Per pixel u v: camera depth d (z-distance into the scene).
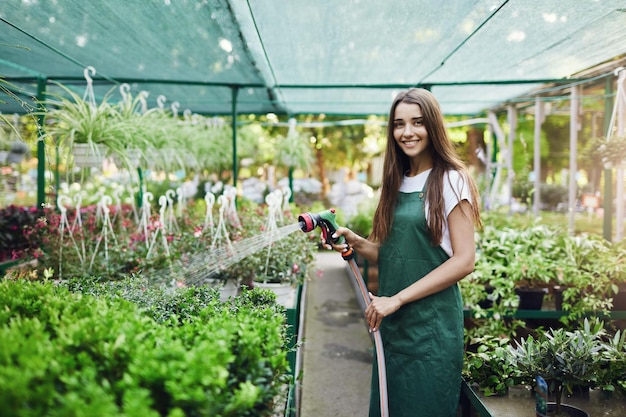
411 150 1.71
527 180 5.40
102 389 0.86
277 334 1.25
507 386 1.95
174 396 0.87
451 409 1.67
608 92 3.84
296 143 7.01
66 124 2.94
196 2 2.31
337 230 1.81
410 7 2.36
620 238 3.55
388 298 1.61
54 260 2.85
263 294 1.79
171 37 2.97
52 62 3.64
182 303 1.66
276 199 3.22
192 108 6.62
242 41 3.04
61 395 0.89
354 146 12.27
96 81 4.32
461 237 1.62
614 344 1.90
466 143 10.05
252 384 1.07
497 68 3.72
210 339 1.13
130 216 4.51
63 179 4.96
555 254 3.10
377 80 4.36
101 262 2.82
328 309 5.03
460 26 2.66
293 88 4.62
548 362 1.83
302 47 3.18
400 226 1.74
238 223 3.54
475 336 2.66
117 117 3.23
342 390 3.06
